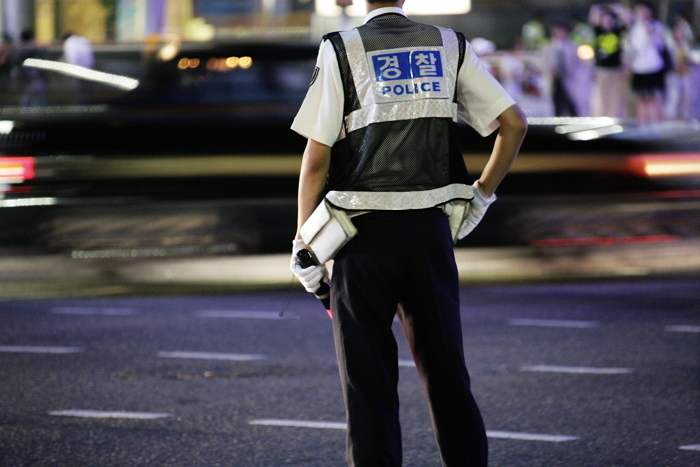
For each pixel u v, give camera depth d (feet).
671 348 44.37
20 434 32.99
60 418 34.78
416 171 21.42
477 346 44.98
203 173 62.39
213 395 37.58
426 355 21.58
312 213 21.77
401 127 21.33
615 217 64.08
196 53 67.41
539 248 63.72
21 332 48.44
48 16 138.41
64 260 62.08
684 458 30.22
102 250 62.13
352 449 21.33
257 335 47.75
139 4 135.44
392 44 21.57
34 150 61.77
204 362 42.65
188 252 62.69
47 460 30.42
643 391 37.58
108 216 62.08
